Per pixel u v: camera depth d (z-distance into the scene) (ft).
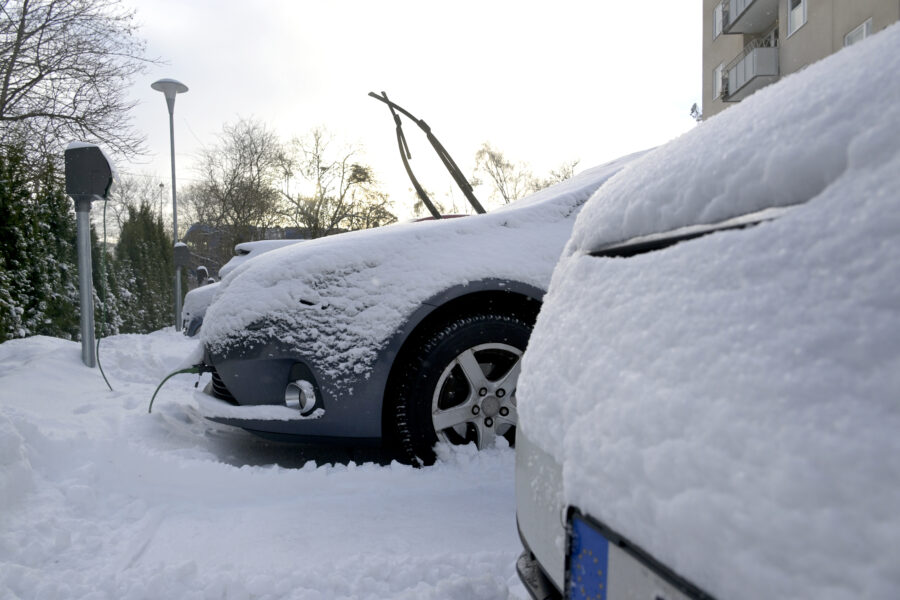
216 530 7.76
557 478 3.70
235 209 126.11
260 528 7.77
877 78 2.51
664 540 2.56
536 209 10.08
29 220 27.81
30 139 43.42
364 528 7.72
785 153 2.67
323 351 9.03
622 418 2.98
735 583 2.17
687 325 2.82
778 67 66.33
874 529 1.79
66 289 34.22
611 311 3.53
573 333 3.86
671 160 3.69
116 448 9.68
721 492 2.29
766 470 2.14
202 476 9.14
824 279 2.28
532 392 4.19
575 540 3.33
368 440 9.15
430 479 8.82
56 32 44.01
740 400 2.35
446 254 9.44
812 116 2.68
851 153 2.40
